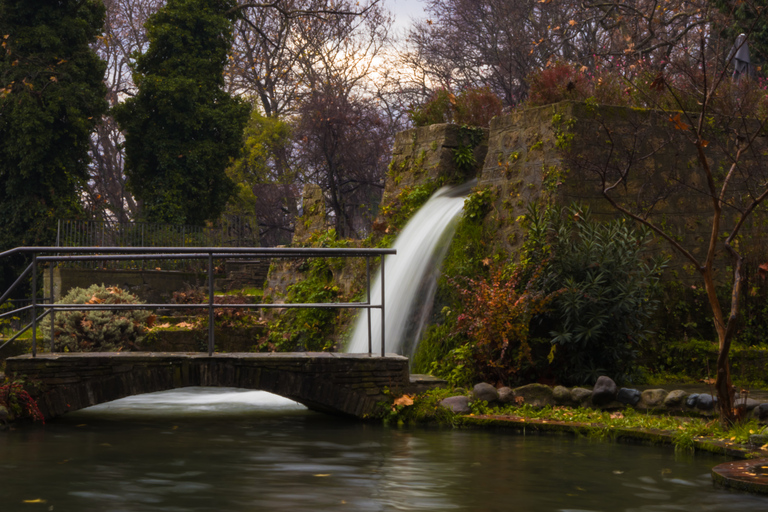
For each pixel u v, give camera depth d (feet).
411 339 37.91
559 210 33.60
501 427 26.23
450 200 41.01
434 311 37.09
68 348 41.09
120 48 127.03
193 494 16.97
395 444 23.53
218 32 94.12
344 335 43.83
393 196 45.91
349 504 16.07
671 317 36.19
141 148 93.61
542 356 32.14
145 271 66.80
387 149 105.40
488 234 37.42
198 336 46.50
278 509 15.65
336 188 103.40
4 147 80.53
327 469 19.76
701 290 36.94
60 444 23.45
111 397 27.27
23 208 80.38
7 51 77.00
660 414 26.48
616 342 31.17
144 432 25.86
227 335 47.34
